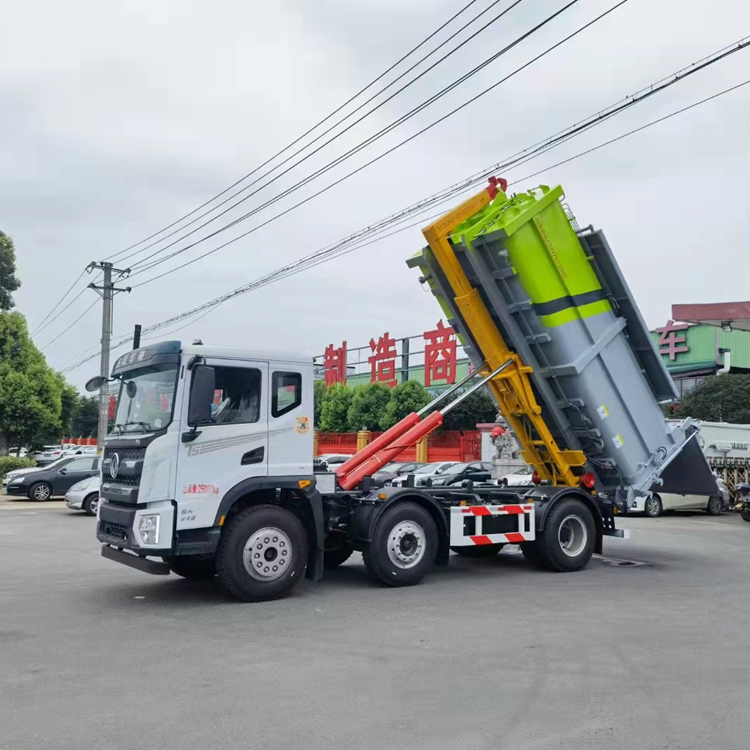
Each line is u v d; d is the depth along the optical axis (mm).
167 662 5832
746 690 5176
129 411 8578
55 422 31047
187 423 7863
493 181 10242
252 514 8133
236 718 4617
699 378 34719
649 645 6352
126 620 7289
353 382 48406
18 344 31016
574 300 9977
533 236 9625
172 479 7746
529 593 8742
